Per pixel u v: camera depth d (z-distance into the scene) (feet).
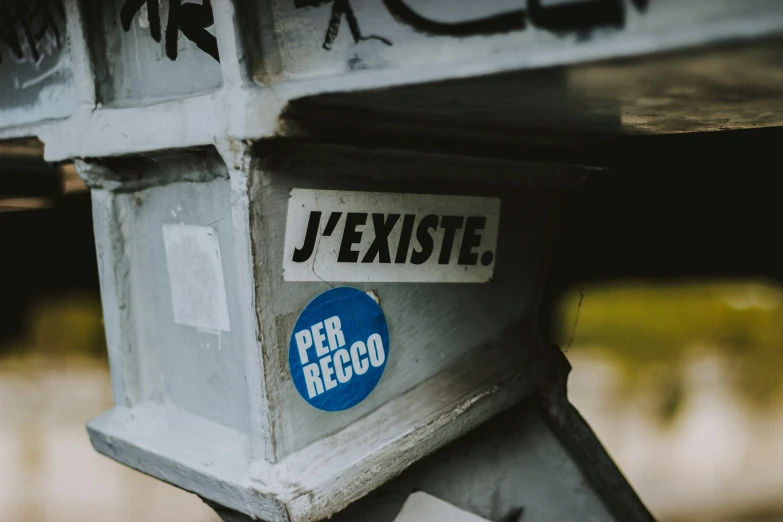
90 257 8.07
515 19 1.80
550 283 3.93
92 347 19.03
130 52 2.91
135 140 2.75
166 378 3.22
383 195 2.78
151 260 3.16
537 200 3.59
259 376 2.55
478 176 3.16
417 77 1.94
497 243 3.42
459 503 3.35
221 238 2.75
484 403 3.26
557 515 3.71
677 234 6.48
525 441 3.64
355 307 2.81
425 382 3.15
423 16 2.01
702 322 21.56
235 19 2.31
